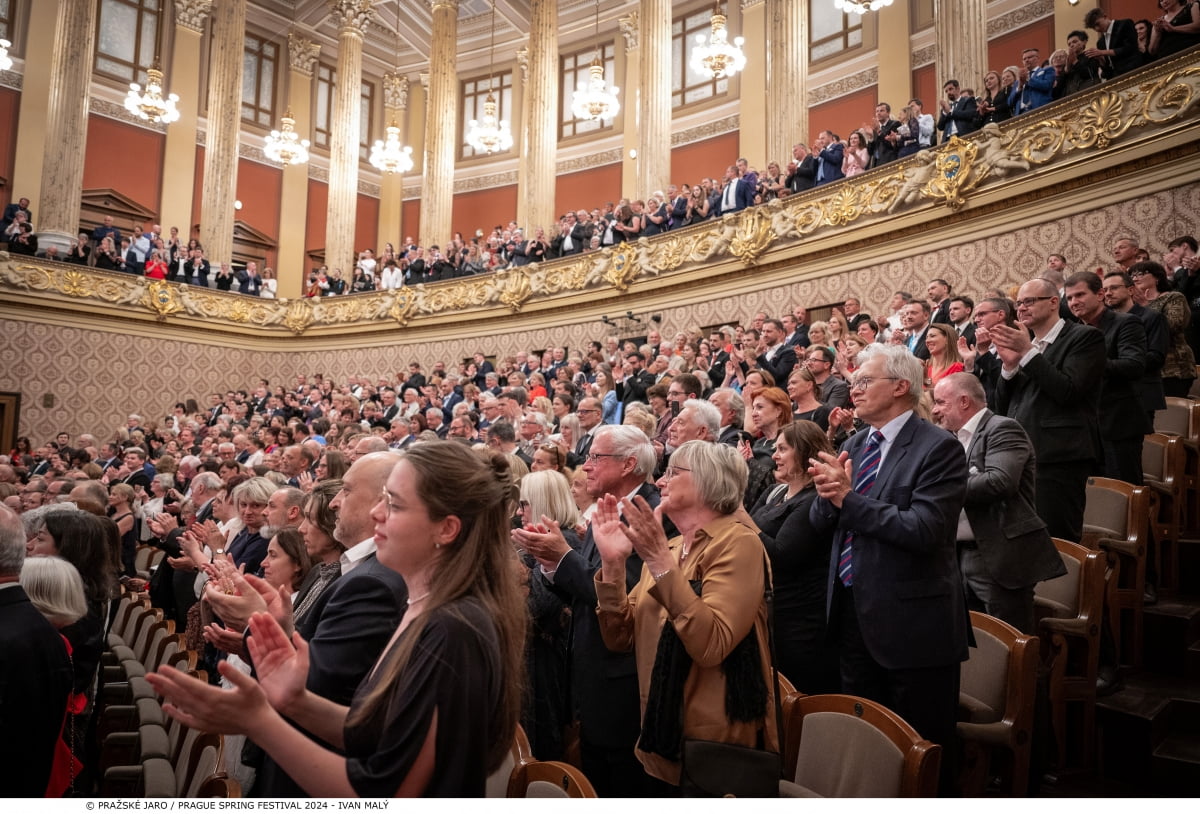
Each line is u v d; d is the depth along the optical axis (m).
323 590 2.45
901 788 2.00
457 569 1.55
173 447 11.38
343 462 4.87
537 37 17.03
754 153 17.80
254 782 2.04
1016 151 8.49
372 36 23.47
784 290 11.14
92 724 4.06
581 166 21.14
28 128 17.97
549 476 3.40
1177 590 4.45
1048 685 3.22
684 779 2.06
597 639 2.86
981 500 3.03
